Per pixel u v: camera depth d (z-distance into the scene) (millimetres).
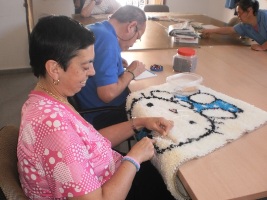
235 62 1947
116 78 1480
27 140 751
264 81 1632
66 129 754
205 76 1671
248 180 857
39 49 783
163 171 944
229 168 908
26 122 761
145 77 1629
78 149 758
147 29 2703
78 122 846
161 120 1128
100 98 1498
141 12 1555
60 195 758
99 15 3129
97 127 1651
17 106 2879
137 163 927
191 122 1148
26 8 3328
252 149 1008
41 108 777
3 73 3551
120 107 1541
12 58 3525
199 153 954
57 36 767
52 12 3678
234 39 2541
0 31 3352
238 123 1146
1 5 3225
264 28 2289
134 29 1547
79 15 3115
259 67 1865
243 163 934
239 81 1619
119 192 849
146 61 1906
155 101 1324
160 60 1938
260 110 1252
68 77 830
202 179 856
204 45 2334
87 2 3100
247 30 2426
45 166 744
